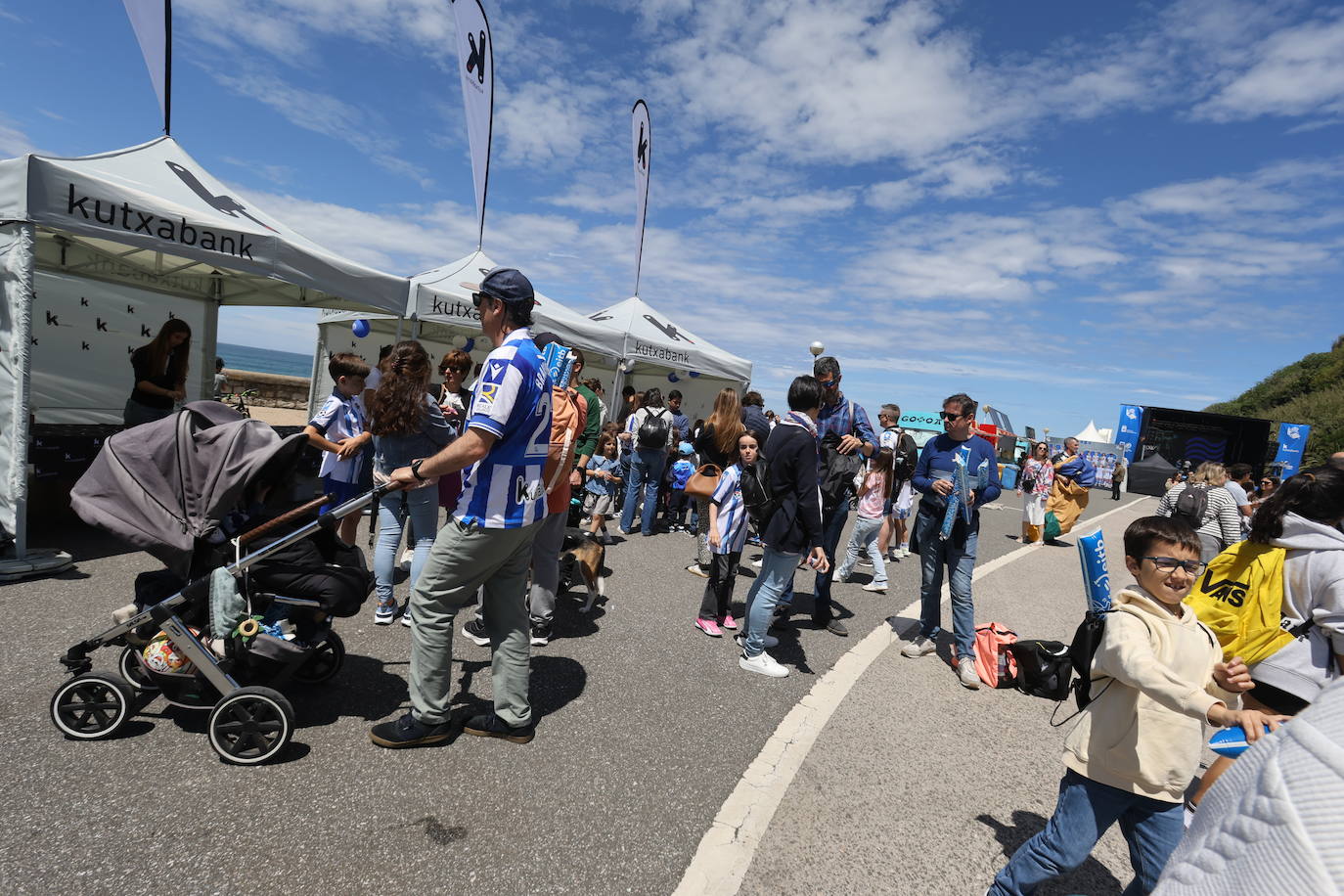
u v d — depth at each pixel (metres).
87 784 2.50
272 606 2.99
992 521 15.00
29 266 4.54
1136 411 31.16
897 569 8.34
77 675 2.76
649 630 4.92
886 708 3.96
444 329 13.69
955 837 2.74
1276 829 0.86
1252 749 1.01
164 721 3.01
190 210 5.41
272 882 2.12
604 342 10.42
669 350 11.88
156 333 9.94
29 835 2.20
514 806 2.66
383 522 4.38
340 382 4.73
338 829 2.41
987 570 8.69
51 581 4.59
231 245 5.67
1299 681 2.48
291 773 2.71
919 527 4.86
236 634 2.72
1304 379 58.69
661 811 2.74
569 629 4.77
